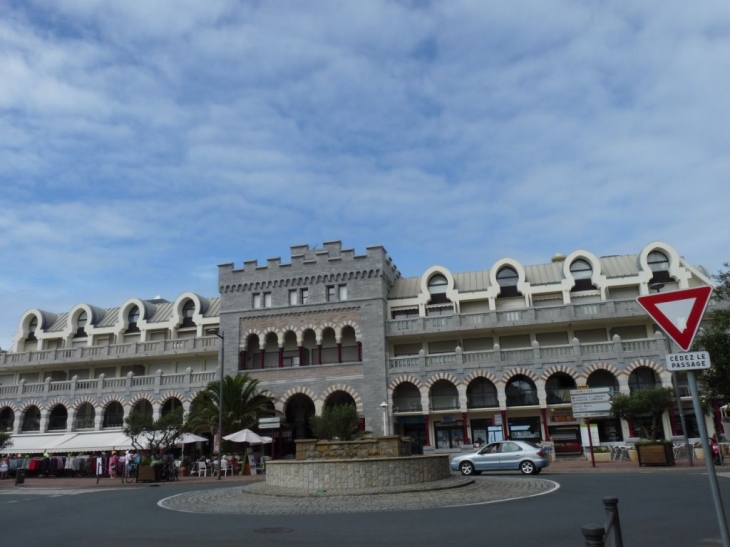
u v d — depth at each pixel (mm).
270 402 44875
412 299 47469
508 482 22734
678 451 35156
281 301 48406
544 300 45375
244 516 16422
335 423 37469
